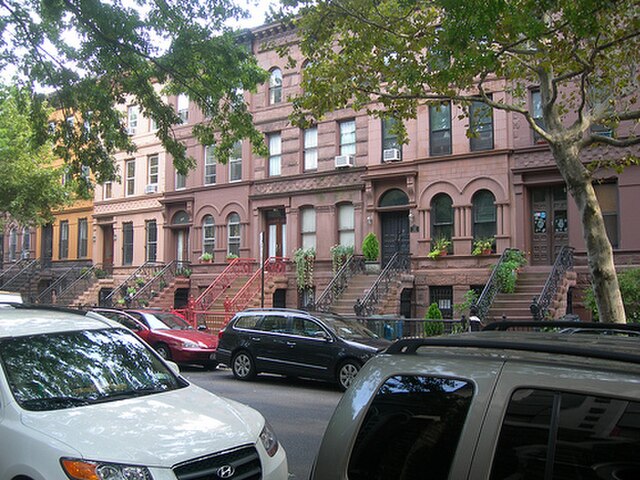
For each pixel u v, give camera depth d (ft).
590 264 34.71
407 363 9.07
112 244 102.94
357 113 72.18
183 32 41.14
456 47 28.71
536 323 11.51
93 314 18.85
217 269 83.76
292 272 75.31
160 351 47.91
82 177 49.34
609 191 57.16
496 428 7.63
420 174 66.74
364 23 38.27
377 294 60.80
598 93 45.60
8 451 12.91
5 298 37.81
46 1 36.47
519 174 61.16
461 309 57.31
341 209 73.82
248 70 44.68
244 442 13.85
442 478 7.82
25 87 44.80
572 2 29.40
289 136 78.18
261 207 80.28
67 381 15.28
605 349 8.06
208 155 87.66
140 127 97.81
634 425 6.82
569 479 6.99
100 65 43.68
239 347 43.24
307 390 38.75
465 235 63.57
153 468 12.18
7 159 79.30
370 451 8.73
